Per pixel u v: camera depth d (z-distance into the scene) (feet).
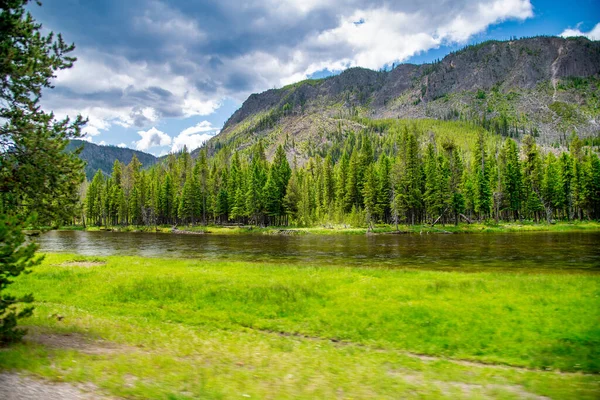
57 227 42.93
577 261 108.68
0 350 31.32
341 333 45.73
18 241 31.99
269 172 373.61
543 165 329.93
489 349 38.81
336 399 24.81
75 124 45.85
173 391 24.40
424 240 197.67
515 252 133.28
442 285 66.23
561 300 55.42
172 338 40.65
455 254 131.95
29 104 41.86
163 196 376.68
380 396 25.59
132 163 460.14
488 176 325.01
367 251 148.66
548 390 27.22
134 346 36.73
